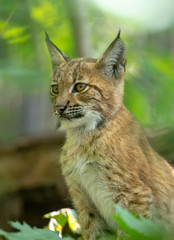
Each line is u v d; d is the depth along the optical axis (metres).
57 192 16.19
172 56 25.31
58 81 10.55
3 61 18.19
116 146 9.98
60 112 10.25
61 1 15.33
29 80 17.03
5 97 31.36
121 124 10.27
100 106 10.28
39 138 17.12
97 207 10.35
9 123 31.52
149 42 23.17
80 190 10.53
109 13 8.13
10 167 16.48
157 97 19.30
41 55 22.11
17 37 19.08
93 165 10.11
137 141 10.23
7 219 16.03
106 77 10.52
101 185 10.05
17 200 16.22
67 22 19.27
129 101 18.61
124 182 9.77
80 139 10.33
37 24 18.92
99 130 10.21
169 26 7.20
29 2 16.58
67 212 11.02
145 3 7.31
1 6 13.77
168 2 7.14
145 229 6.54
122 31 20.38
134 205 9.66
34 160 16.59
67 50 21.22
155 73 20.30
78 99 10.23
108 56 10.52
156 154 10.79
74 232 11.17
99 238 10.42
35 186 16.19
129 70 20.38
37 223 16.11
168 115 18.41
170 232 6.44
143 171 9.88
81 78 10.29
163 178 10.30
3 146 17.12
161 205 10.07
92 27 20.34
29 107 29.39
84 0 8.88
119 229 9.26
